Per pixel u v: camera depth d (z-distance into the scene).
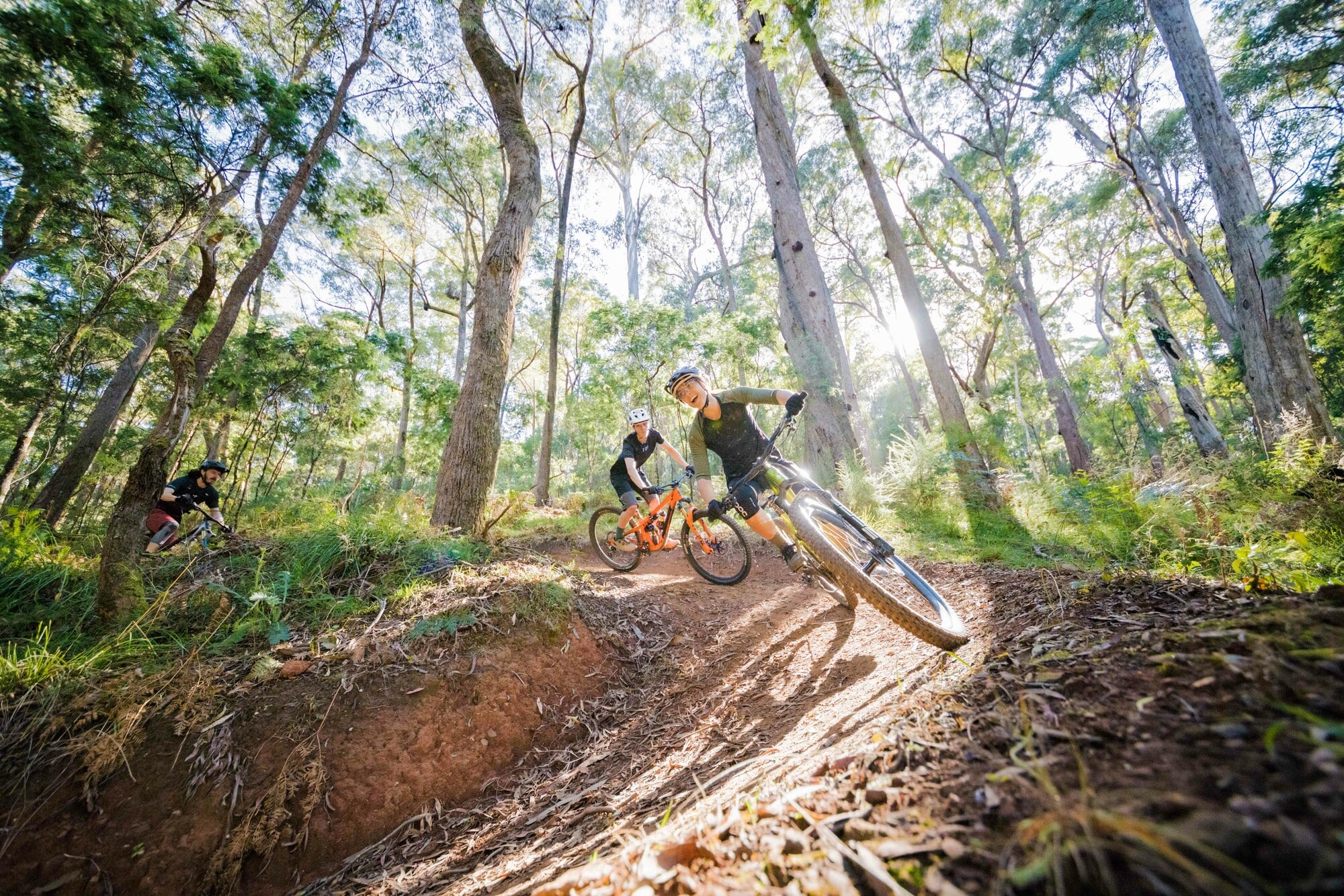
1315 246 6.43
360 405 13.75
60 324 8.34
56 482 9.77
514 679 3.14
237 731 2.51
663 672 3.58
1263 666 0.93
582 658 3.59
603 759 2.65
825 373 9.88
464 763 2.70
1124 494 4.07
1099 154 17.34
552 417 13.77
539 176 6.80
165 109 6.27
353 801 2.41
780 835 0.93
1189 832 0.59
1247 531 3.16
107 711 2.46
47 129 5.70
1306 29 8.59
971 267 20.44
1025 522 5.87
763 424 16.17
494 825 2.30
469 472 5.43
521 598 3.71
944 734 1.12
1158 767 0.76
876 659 2.59
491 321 5.93
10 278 7.43
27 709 2.44
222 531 4.82
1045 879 0.63
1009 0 15.29
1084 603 2.01
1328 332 7.98
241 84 6.71
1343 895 0.47
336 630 3.21
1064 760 0.86
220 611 3.21
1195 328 22.81
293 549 4.09
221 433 13.69
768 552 6.47
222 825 2.21
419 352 19.45
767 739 2.11
